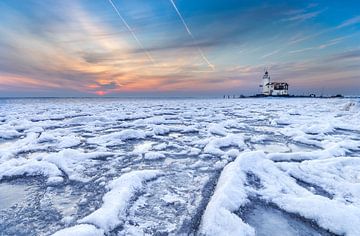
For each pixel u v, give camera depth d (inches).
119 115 442.6
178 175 120.4
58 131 263.6
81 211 83.4
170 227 72.8
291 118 385.4
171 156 158.4
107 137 215.9
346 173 116.6
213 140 191.0
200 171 126.7
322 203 79.9
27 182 111.0
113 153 163.2
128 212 81.5
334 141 201.6
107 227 71.3
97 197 94.7
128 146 190.7
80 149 178.5
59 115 443.8
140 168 132.3
